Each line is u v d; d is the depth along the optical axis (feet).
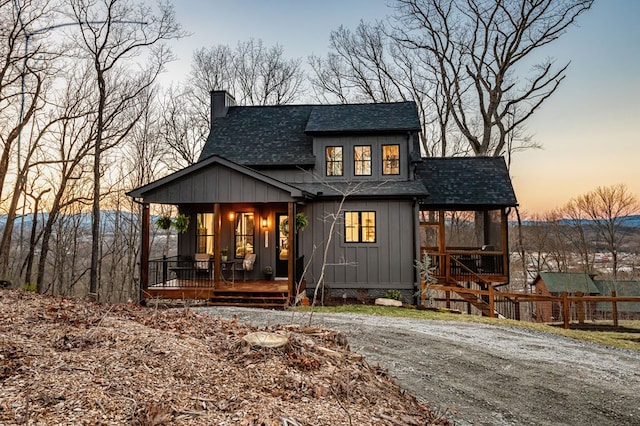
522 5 65.51
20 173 52.75
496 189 47.34
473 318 36.27
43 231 64.59
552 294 68.28
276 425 9.91
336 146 46.73
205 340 16.37
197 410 10.22
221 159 38.29
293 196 37.93
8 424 8.30
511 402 16.97
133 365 12.53
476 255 48.16
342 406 11.85
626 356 26.12
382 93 85.40
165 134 80.64
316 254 44.21
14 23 46.21
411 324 31.30
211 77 89.45
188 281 42.75
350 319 31.71
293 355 15.06
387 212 43.91
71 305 20.63
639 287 70.64
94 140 58.08
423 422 12.66
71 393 10.07
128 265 77.97
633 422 15.71
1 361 11.55
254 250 45.44
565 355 24.90
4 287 33.01
